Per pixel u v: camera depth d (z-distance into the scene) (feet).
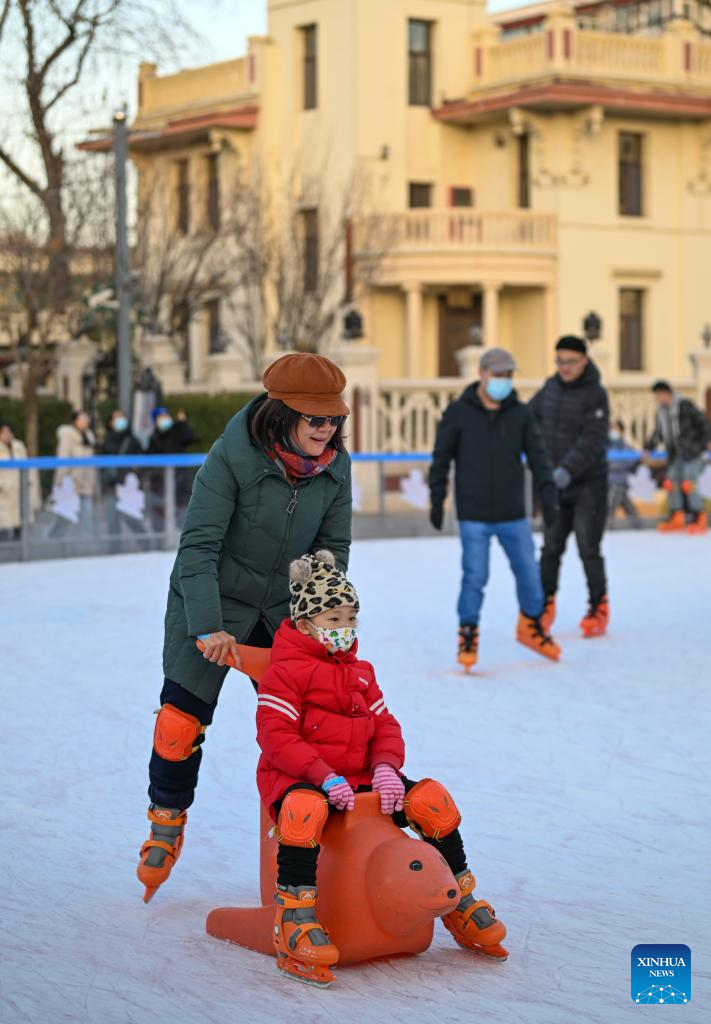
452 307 131.75
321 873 16.05
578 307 130.72
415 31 134.82
